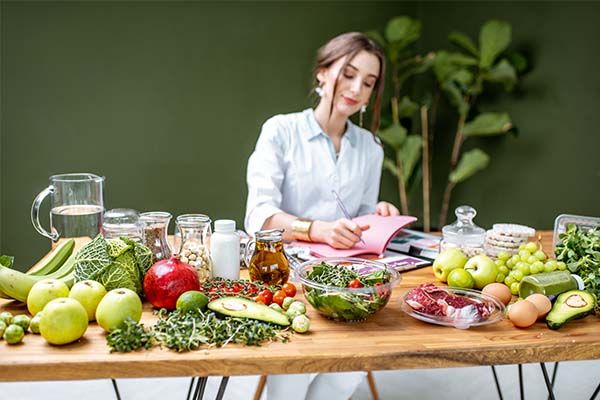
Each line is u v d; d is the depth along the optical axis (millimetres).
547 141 3336
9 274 1340
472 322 1259
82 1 3137
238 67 3559
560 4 3193
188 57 3426
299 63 3719
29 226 3203
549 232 2182
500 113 3580
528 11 3385
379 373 2580
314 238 1878
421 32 4148
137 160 3410
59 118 3189
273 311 1278
